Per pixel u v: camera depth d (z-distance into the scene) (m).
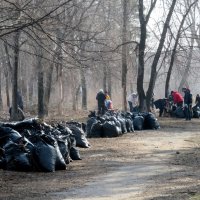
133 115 43.41
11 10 19.16
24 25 19.23
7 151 21.19
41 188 17.77
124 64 61.59
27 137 22.03
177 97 59.06
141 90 55.88
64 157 22.70
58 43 21.44
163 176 19.91
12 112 47.41
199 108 61.38
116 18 61.94
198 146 30.66
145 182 18.64
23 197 16.34
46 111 62.06
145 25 55.50
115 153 27.09
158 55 58.09
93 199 15.83
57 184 18.50
